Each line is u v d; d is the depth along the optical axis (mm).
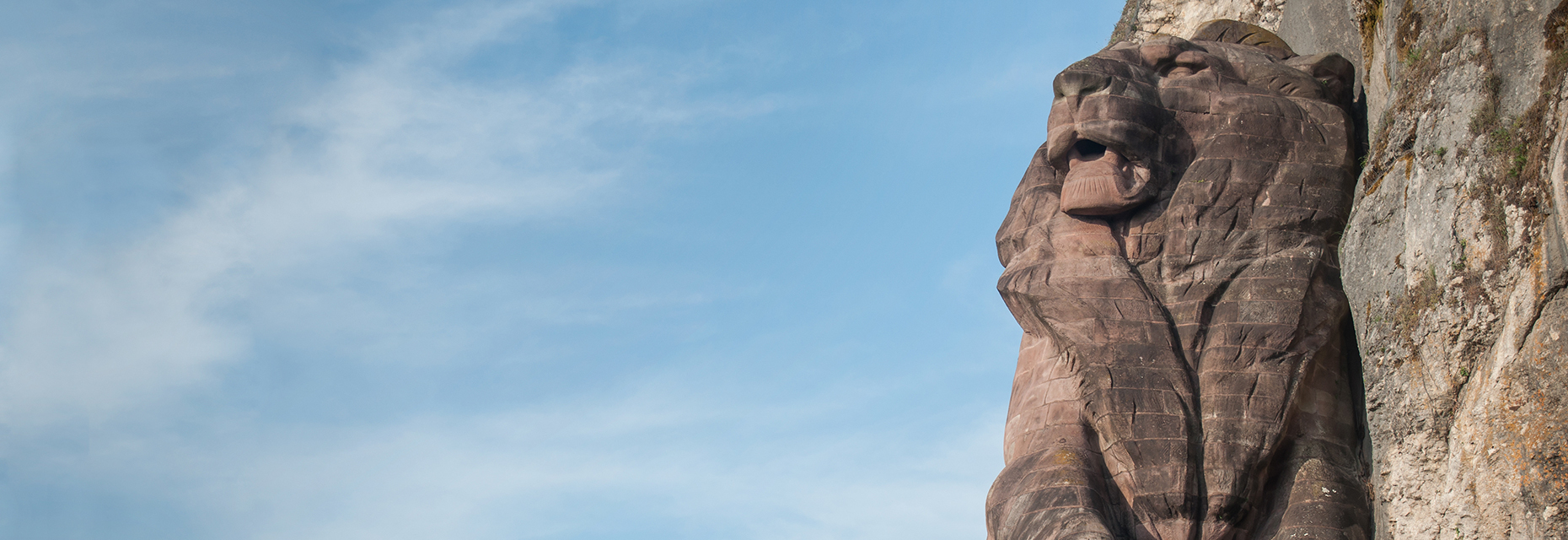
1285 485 15094
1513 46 12688
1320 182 16594
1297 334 15641
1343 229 16422
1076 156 17156
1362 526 14461
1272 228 16312
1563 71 12031
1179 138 17078
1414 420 13117
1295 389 15352
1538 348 11531
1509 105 12570
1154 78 17453
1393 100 14500
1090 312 16031
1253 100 17125
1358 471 15141
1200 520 14938
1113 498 15172
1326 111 17141
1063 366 15992
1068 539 14273
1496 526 11797
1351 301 14766
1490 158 12516
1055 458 15320
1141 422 15312
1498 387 11883
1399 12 14711
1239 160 16703
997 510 15438
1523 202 12070
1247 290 15953
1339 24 18906
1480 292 12367
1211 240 16328
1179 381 15516
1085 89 16969
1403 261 13641
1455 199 12828
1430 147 13383
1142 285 16203
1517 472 11516
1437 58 13672
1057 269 16562
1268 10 22266
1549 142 11945
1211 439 15195
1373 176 14711
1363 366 14227
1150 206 16750
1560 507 11062
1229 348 15633
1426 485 12898
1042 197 17375
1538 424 11367
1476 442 12133
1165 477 14977
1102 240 16594
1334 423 15453
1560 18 12273
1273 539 14711
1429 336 12969
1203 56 17562
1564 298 11414
